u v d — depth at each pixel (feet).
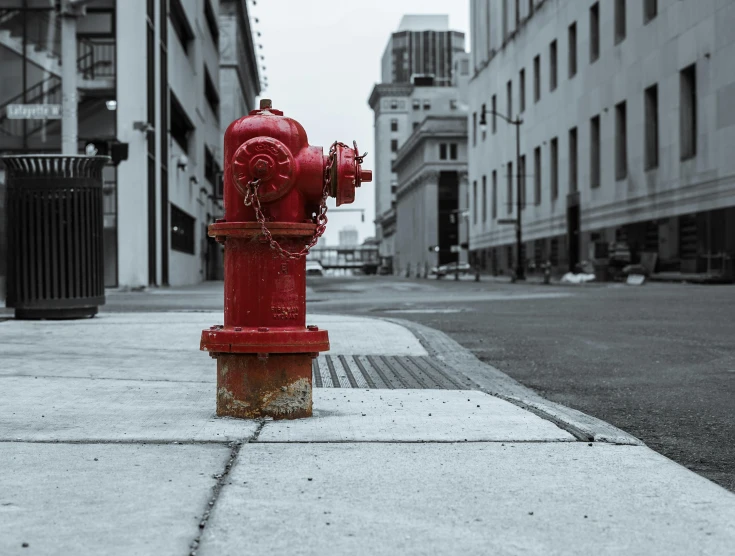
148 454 13.56
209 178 207.51
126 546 9.21
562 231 182.09
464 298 78.28
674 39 123.75
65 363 26.30
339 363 26.96
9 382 21.99
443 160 384.68
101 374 23.86
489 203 250.78
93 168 42.42
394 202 526.16
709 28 112.37
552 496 11.18
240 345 16.07
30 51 96.02
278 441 14.47
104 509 10.53
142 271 99.45
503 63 233.96
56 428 15.58
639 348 32.27
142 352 29.32
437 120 384.06
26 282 41.50
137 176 98.32
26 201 41.34
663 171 128.26
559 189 184.14
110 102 98.27
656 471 12.46
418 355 29.12
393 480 11.94
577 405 20.20
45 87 96.07
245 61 301.63
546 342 34.78
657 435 16.60
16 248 41.52
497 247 242.78
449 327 42.42
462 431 15.31
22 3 95.86
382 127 592.60
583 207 166.81
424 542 9.39
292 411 16.56
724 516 10.34
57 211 41.50
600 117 156.87
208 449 13.96
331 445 14.20
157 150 112.57
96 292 43.24
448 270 261.85
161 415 16.99
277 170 15.64
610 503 10.87
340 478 12.04
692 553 9.09
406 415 17.03
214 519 10.14
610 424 17.44
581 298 73.67
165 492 11.28
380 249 612.70
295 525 9.95
